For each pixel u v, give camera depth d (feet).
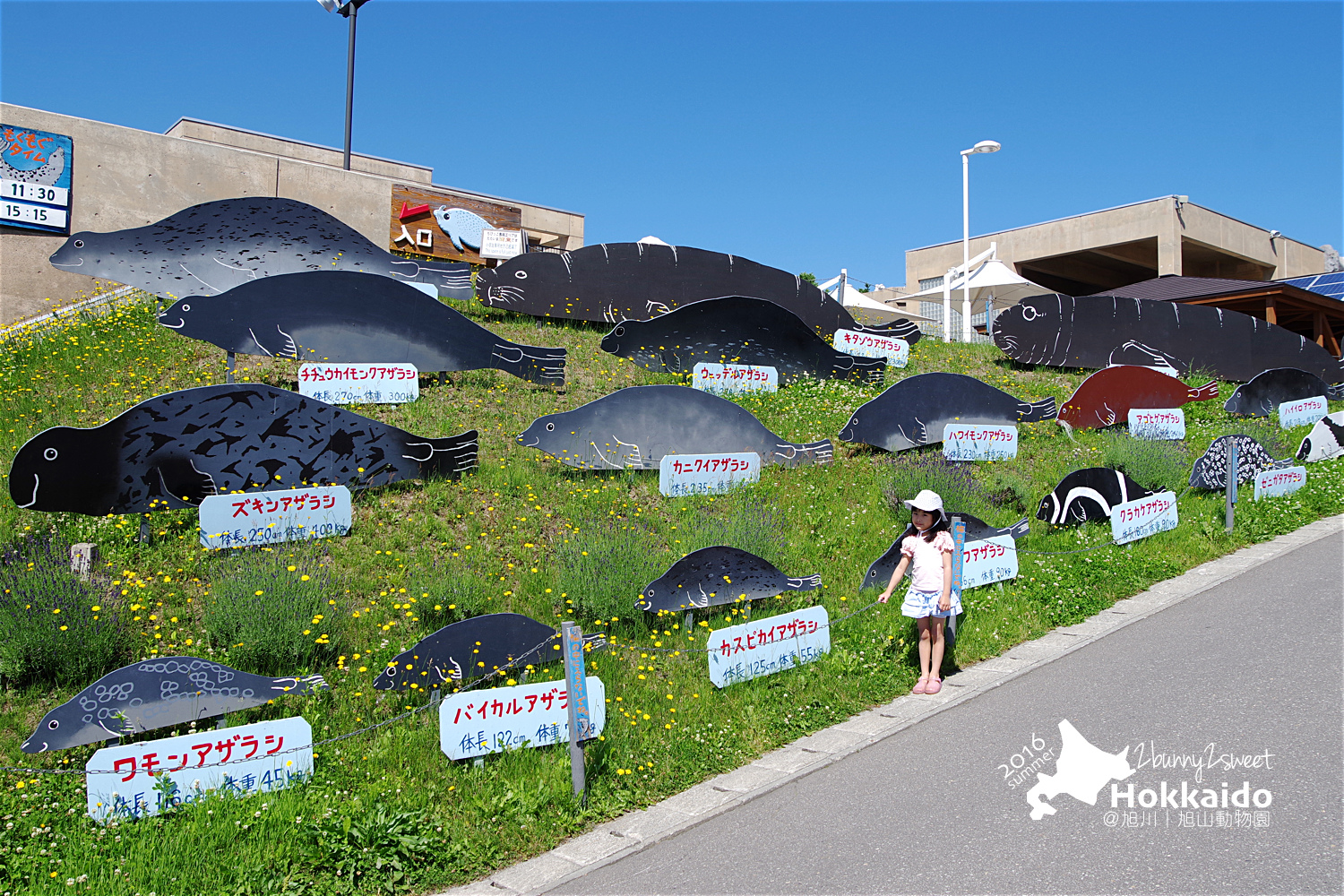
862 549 28.45
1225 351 57.11
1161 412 43.42
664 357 40.42
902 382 37.09
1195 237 109.60
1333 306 71.67
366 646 20.21
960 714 19.66
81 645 17.99
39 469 22.34
